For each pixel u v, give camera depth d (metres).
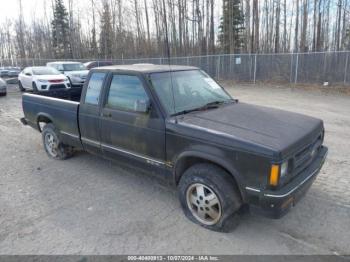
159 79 3.61
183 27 30.20
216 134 2.86
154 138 3.38
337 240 2.91
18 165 5.09
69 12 45.69
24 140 6.67
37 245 2.93
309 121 3.41
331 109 9.64
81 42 46.50
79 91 6.03
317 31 26.78
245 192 2.74
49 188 4.17
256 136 2.77
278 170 2.53
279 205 2.59
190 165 3.27
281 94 13.66
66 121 4.69
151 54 32.16
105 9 37.97
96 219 3.36
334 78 15.34
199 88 3.96
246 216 3.34
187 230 3.12
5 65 42.28
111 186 4.20
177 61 22.45
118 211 3.52
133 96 3.62
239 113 3.47
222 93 4.21
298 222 3.22
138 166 3.74
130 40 35.66
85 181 4.38
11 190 4.13
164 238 2.99
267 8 28.59
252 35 27.05
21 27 54.38
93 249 2.85
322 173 4.39
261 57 18.12
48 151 5.43
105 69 4.03
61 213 3.50
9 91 16.69
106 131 3.98
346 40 26.45
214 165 3.00
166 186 4.14
